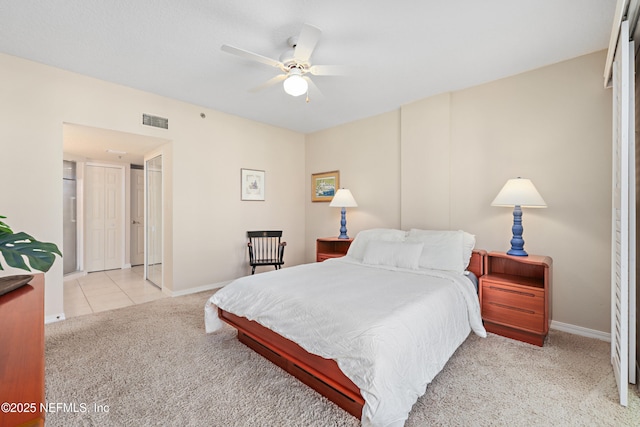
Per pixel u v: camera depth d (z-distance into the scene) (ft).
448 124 10.86
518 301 7.96
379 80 9.89
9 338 2.78
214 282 13.35
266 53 8.25
